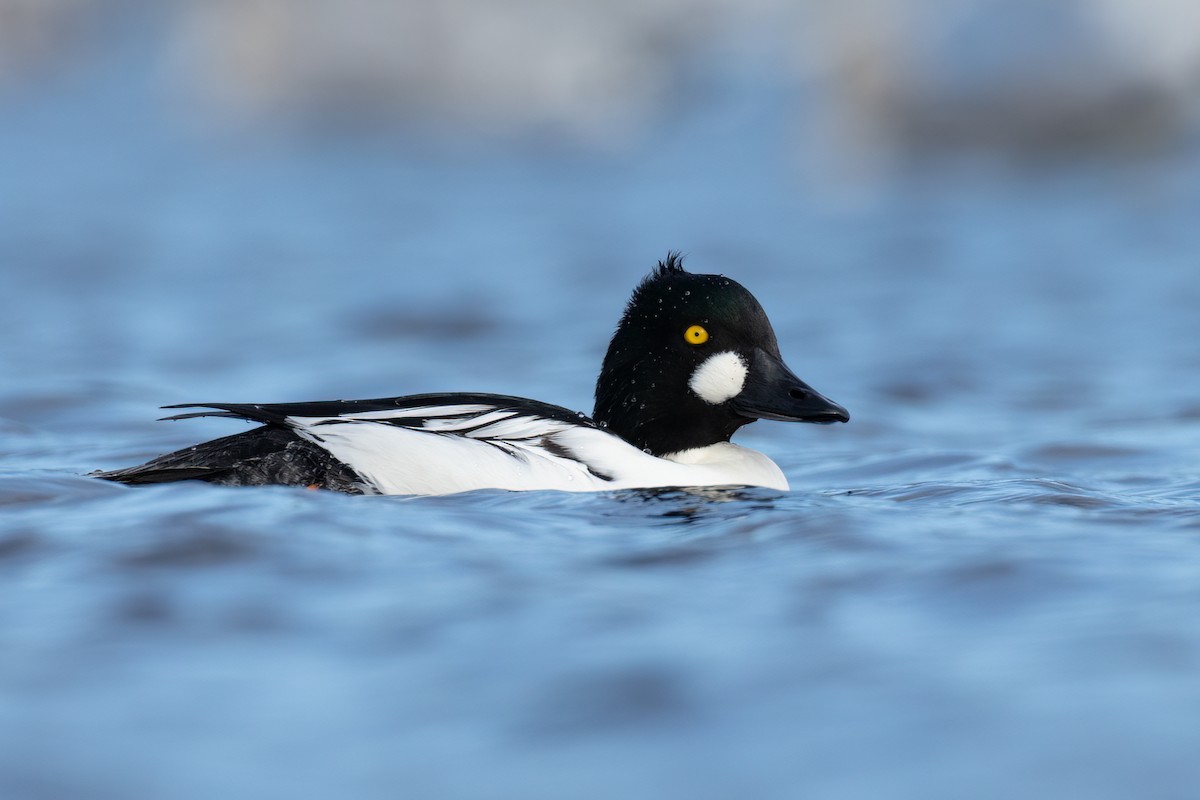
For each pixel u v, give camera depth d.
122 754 4.73
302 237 26.38
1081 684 5.19
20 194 31.48
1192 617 5.87
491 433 9.20
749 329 10.02
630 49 40.59
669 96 39.81
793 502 8.66
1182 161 30.78
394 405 9.33
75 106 44.16
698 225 27.11
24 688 5.23
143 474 8.59
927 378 15.27
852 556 6.98
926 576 6.59
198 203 30.58
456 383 14.76
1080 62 32.06
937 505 8.62
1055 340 17.06
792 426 13.31
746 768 4.64
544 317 18.95
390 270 22.84
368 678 5.34
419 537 7.30
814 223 27.11
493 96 40.56
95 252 24.45
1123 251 23.20
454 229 27.20
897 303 19.75
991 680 5.25
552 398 14.04
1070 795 4.40
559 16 40.53
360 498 8.25
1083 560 6.85
